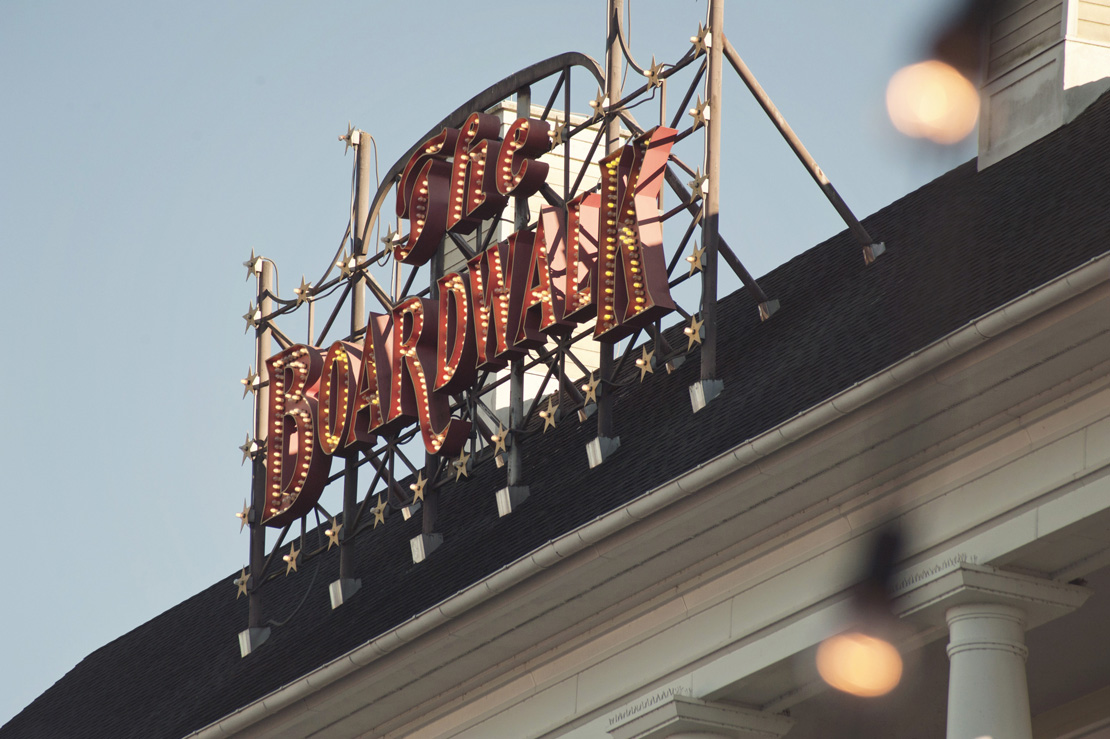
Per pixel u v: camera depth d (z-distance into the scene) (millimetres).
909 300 49000
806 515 47250
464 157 68625
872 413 42125
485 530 64062
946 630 44688
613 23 65438
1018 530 41094
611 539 50125
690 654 50656
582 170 63375
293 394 74688
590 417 66625
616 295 59688
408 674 59594
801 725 54219
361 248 76062
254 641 75938
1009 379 40531
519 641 56688
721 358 60000
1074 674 56031
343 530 71312
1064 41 60812
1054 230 44938
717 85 59844
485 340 64688
